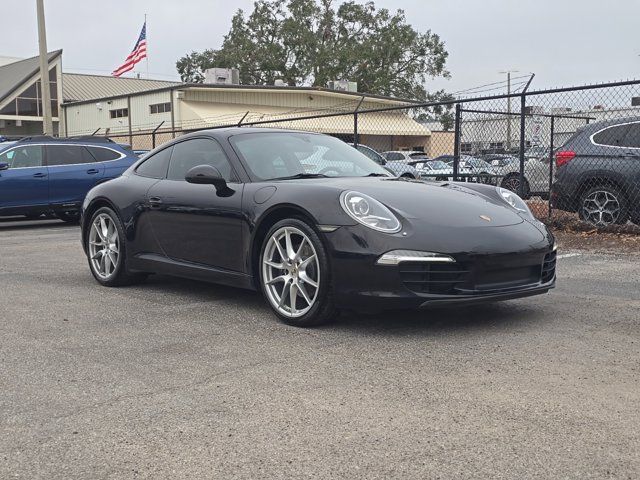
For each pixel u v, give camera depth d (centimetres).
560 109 1056
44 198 1184
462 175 1051
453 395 315
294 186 451
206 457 257
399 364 361
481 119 1105
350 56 5191
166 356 384
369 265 401
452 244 402
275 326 446
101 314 489
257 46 5419
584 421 283
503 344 395
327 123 3553
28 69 4081
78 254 820
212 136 534
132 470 248
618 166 885
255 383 336
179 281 620
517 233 430
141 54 3206
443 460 250
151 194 549
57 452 263
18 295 562
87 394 325
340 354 380
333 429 280
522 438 268
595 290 550
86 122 3850
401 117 3800
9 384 341
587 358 367
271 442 269
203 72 5916
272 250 455
